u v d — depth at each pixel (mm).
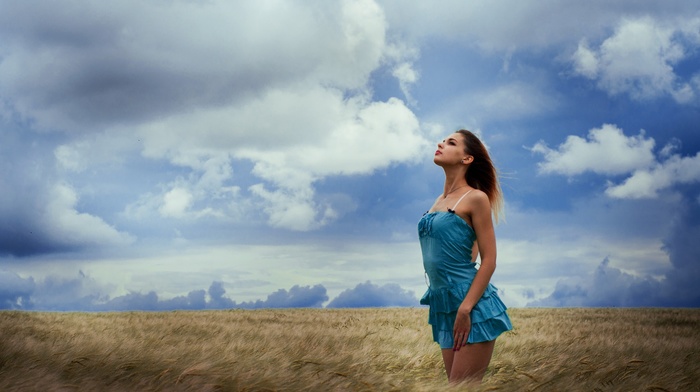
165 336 7359
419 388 3334
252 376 3268
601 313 23047
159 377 3363
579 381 4273
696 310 26875
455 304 3465
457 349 3396
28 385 3035
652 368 4906
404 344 7828
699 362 5887
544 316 20406
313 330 10305
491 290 3504
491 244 3424
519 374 4039
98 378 3396
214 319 16625
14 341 4309
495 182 3740
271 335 8672
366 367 4027
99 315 19047
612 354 6637
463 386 3160
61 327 9883
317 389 3205
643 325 14680
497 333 3414
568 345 7391
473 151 3662
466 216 3475
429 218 3537
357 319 17172
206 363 3461
